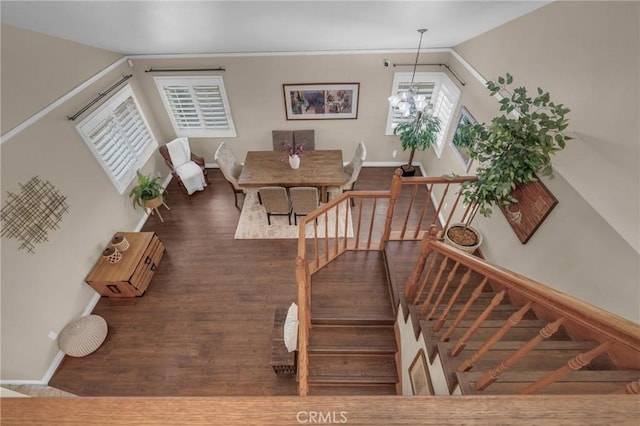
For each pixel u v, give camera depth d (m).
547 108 2.34
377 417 0.46
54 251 3.31
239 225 4.90
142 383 3.15
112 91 4.36
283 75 5.00
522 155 2.29
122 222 4.47
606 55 1.86
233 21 2.62
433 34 3.54
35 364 3.09
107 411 0.46
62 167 3.47
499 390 1.54
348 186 4.95
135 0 2.02
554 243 2.27
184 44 3.96
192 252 4.49
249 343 3.44
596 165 1.93
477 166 3.55
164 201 5.40
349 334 2.97
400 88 5.12
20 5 2.13
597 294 1.89
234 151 6.04
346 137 5.81
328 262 3.46
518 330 2.14
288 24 2.77
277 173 4.77
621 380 1.54
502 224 2.99
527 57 2.66
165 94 5.23
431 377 2.08
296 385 3.08
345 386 2.79
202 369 3.23
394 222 4.79
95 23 2.68
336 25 2.85
